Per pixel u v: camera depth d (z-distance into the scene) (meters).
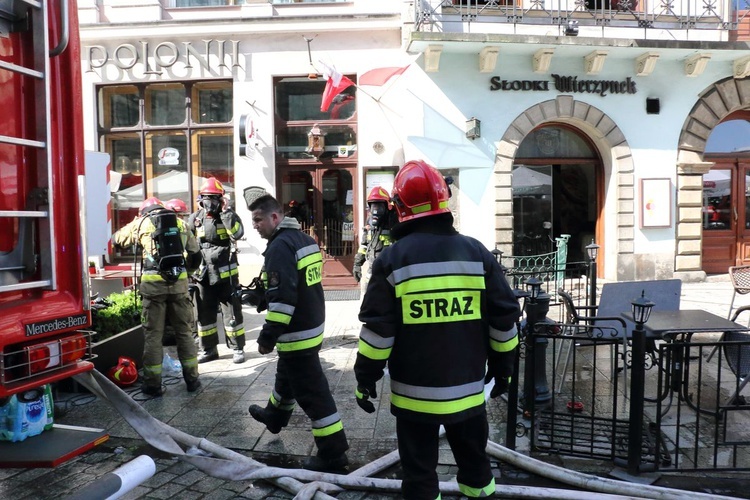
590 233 11.48
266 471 3.31
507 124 10.38
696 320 4.16
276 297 3.26
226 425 4.24
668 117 10.67
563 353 5.92
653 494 2.98
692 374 5.14
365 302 2.38
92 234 4.87
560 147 11.23
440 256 2.36
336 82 9.62
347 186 10.55
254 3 10.14
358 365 2.39
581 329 5.07
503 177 10.39
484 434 2.48
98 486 1.97
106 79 10.27
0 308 2.22
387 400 4.72
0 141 2.13
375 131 10.27
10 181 2.29
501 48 9.95
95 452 3.82
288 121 10.47
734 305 8.25
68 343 2.45
